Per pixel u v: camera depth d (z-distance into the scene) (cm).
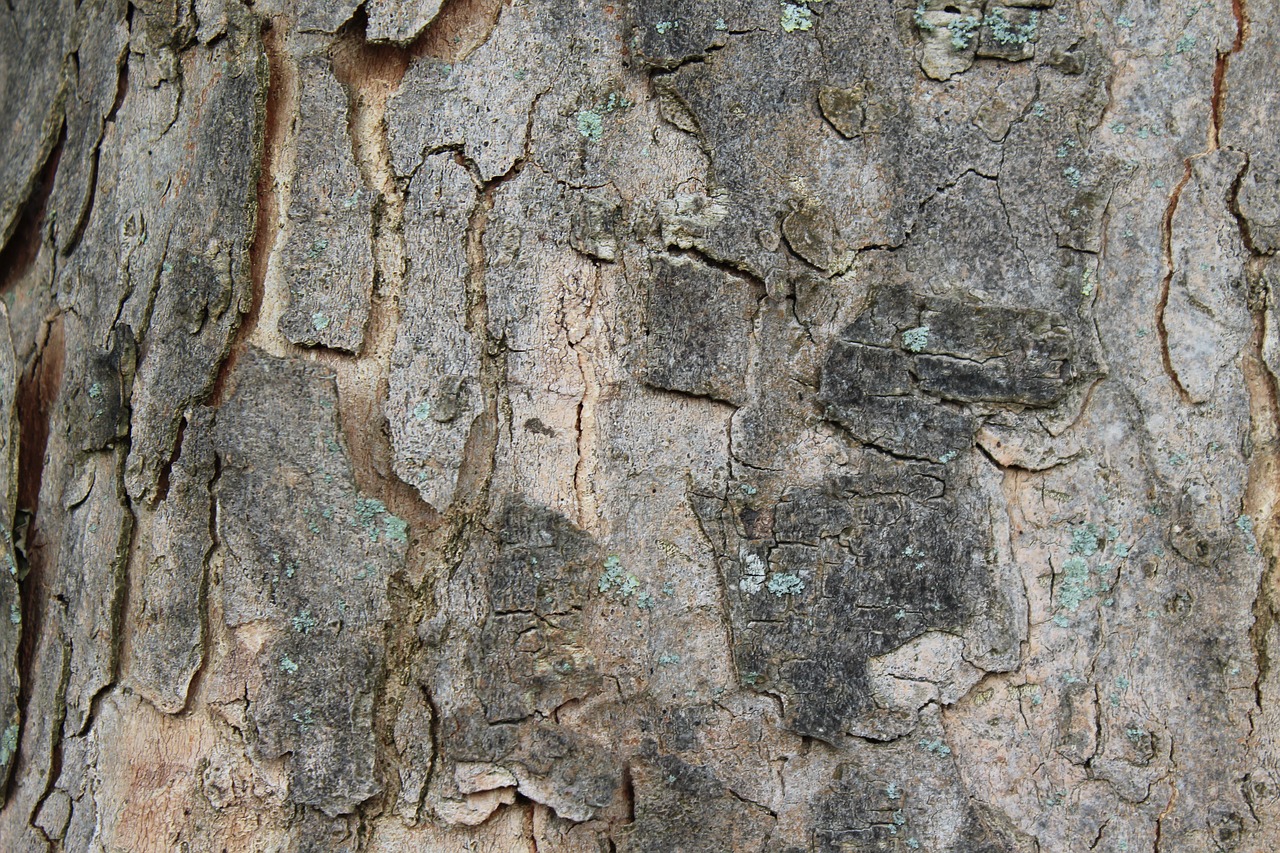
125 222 66
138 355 64
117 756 63
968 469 62
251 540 62
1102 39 63
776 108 62
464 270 62
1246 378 63
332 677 62
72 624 65
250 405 63
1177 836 62
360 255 63
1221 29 63
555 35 63
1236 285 62
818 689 62
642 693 62
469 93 63
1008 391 62
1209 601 62
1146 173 63
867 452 62
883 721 62
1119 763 62
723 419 62
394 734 62
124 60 67
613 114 63
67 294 69
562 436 62
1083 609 62
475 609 62
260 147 63
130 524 64
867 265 62
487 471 62
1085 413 62
